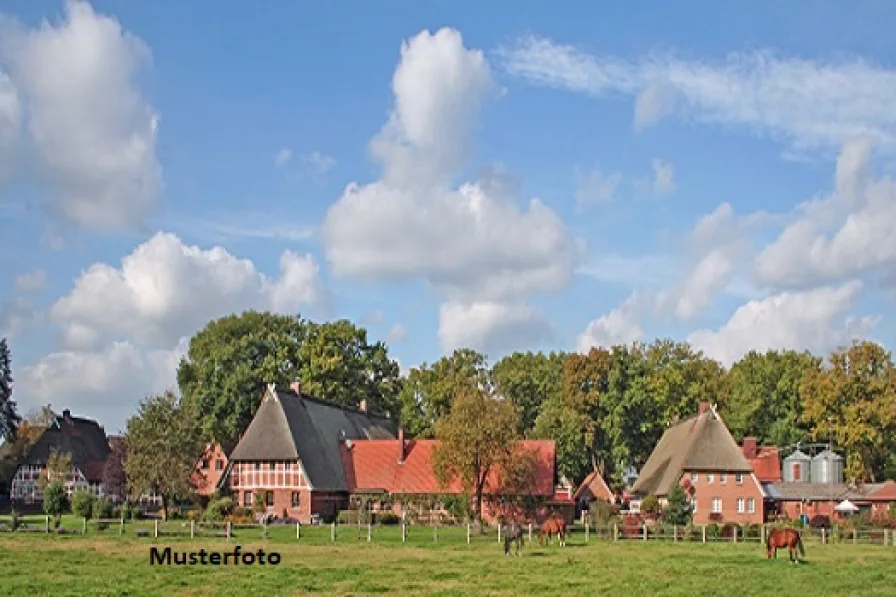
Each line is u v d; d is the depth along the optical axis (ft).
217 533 213.25
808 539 246.88
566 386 396.16
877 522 260.42
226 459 397.80
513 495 285.02
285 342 386.73
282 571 137.49
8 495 420.36
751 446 368.48
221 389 364.79
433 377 420.77
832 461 358.64
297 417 314.35
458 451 259.39
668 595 116.98
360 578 130.82
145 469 282.36
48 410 473.26
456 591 118.11
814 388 347.15
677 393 392.68
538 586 123.85
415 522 288.30
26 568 138.51
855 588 126.62
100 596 110.01
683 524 269.23
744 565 158.40
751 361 444.14
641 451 397.80
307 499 293.84
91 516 266.16
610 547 199.62
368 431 363.35
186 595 111.34
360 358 398.42
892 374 334.65
